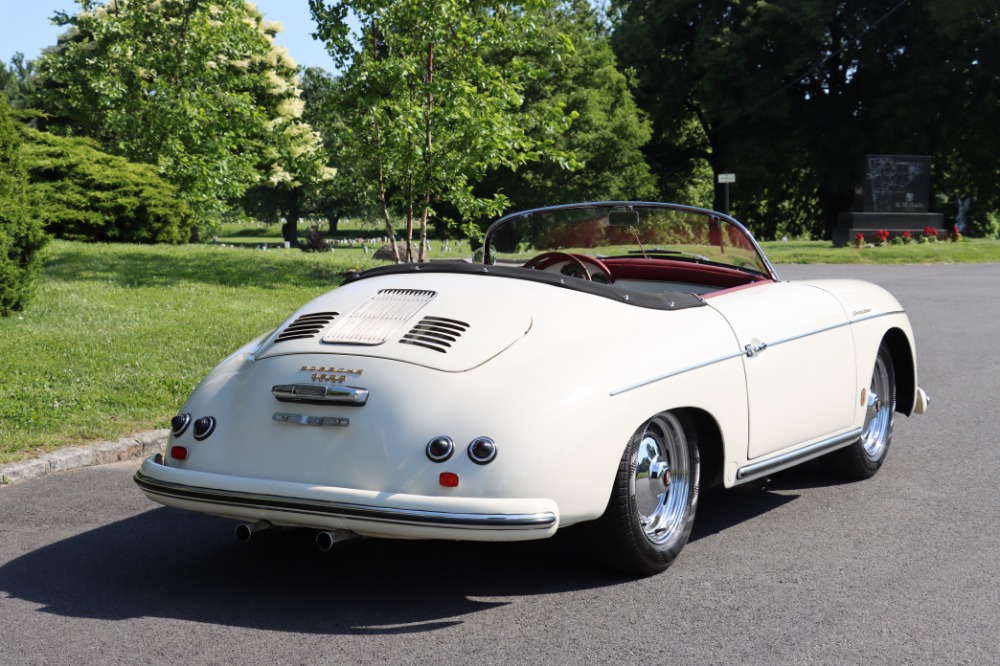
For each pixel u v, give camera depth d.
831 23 50.59
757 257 5.46
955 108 48.41
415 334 3.97
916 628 3.62
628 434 3.87
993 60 46.22
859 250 30.89
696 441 4.36
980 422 7.38
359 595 4.04
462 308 4.13
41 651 3.48
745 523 5.01
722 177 30.97
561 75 49.72
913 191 35.34
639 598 3.95
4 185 10.71
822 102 52.44
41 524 5.10
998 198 50.97
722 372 4.38
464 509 3.49
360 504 3.56
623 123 50.22
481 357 3.84
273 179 37.66
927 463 6.20
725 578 4.18
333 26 15.12
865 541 4.68
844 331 5.29
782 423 4.80
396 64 14.69
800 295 5.24
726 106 49.38
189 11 22.52
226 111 22.66
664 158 60.47
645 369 4.00
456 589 4.09
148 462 4.08
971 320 14.12
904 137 49.09
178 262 16.45
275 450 3.81
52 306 11.34
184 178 22.55
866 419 5.84
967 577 4.17
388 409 3.70
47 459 6.15
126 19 22.98
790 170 53.72
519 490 3.56
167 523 5.11
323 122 15.98
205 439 3.96
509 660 3.38
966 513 5.13
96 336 9.67
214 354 9.18
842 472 5.76
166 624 3.73
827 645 3.48
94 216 20.39
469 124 15.09
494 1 15.59
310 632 3.64
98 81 22.14
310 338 4.12
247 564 4.45
